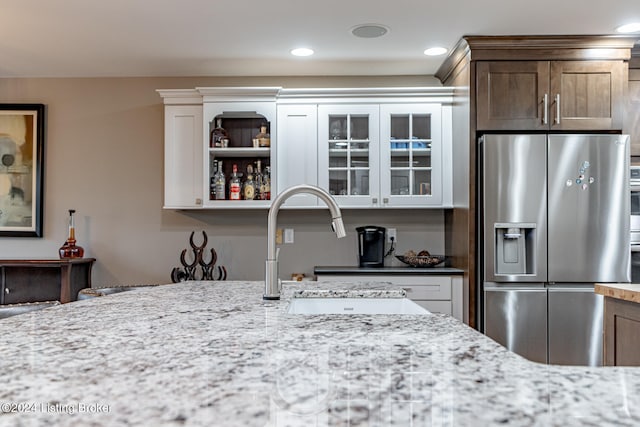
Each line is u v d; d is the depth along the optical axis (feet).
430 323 3.72
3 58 11.00
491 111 9.95
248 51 10.58
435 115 11.34
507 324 9.61
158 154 12.48
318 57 11.03
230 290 6.05
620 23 9.11
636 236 10.32
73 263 11.26
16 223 12.32
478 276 9.98
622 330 6.87
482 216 9.81
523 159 9.59
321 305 5.73
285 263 12.37
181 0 8.05
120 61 11.25
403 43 10.12
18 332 3.36
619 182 9.60
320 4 8.23
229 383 2.18
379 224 12.39
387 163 11.30
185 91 11.28
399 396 2.00
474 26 9.22
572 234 9.57
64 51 10.56
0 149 12.32
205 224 12.48
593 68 9.94
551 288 9.60
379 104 11.34
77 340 3.10
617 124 9.94
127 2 8.11
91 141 12.49
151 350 2.82
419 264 11.37
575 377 2.27
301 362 2.55
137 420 1.75
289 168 11.34
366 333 3.34
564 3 8.23
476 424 1.71
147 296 5.43
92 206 12.46
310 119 11.35
